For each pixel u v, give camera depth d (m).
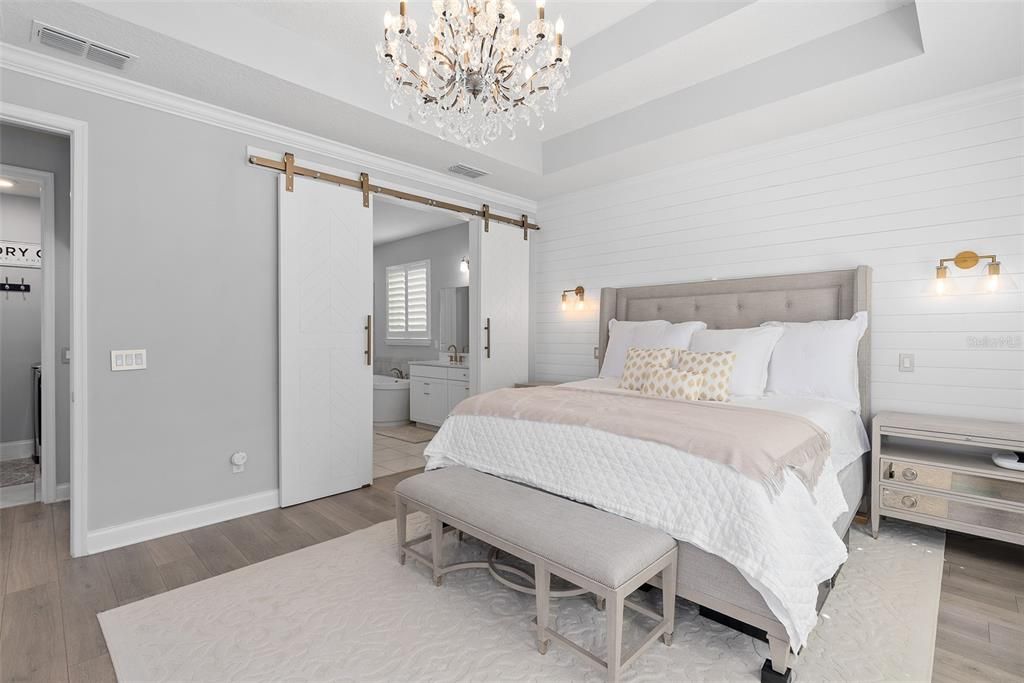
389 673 1.69
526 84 2.23
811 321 3.34
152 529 2.84
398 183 4.09
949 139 2.94
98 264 2.65
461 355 6.36
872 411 3.19
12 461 4.48
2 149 3.32
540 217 5.31
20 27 2.23
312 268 3.48
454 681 1.65
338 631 1.94
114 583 2.32
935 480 2.64
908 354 3.08
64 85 2.54
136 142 2.78
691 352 3.25
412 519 3.17
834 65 2.74
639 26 2.92
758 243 3.71
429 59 2.16
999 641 1.86
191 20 2.40
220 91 2.85
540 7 2.03
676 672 1.70
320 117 3.20
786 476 1.83
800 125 3.32
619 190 4.58
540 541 1.79
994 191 2.80
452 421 2.93
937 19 2.17
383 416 6.40
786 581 1.60
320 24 2.72
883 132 3.16
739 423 2.14
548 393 3.11
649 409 2.47
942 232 2.97
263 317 3.31
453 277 6.68
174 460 2.93
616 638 1.57
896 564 2.49
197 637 1.90
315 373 3.51
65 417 3.47
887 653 1.79
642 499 1.98
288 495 3.38
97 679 1.67
